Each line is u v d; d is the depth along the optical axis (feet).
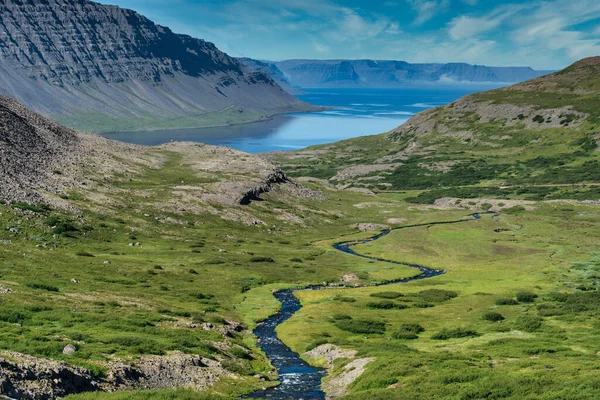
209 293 403.75
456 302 403.95
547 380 194.08
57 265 387.96
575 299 388.57
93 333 246.88
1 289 289.12
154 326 282.15
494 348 270.67
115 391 188.96
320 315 363.76
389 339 308.60
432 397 188.96
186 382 218.18
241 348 281.54
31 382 171.63
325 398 218.38
